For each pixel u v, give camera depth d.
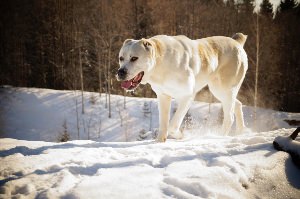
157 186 2.75
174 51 4.86
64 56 34.78
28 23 37.44
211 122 22.28
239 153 3.51
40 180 2.94
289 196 2.99
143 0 33.31
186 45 5.14
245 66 6.37
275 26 36.38
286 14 39.88
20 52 36.75
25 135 22.53
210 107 24.62
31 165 3.37
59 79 34.22
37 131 23.00
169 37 5.14
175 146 4.01
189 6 33.81
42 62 35.31
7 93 27.22
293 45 36.38
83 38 32.44
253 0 38.03
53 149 4.04
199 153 3.54
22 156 3.70
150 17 33.09
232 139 4.14
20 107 25.33
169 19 33.09
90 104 25.86
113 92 30.14
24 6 37.84
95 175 3.02
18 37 36.91
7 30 37.41
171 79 4.84
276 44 34.66
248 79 31.44
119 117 24.34
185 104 5.00
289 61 35.72
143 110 24.81
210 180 2.85
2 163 3.43
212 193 2.67
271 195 2.95
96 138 22.27
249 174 3.08
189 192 2.70
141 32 32.06
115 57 27.78
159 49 4.73
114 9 31.53
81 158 3.52
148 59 4.55
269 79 32.62
